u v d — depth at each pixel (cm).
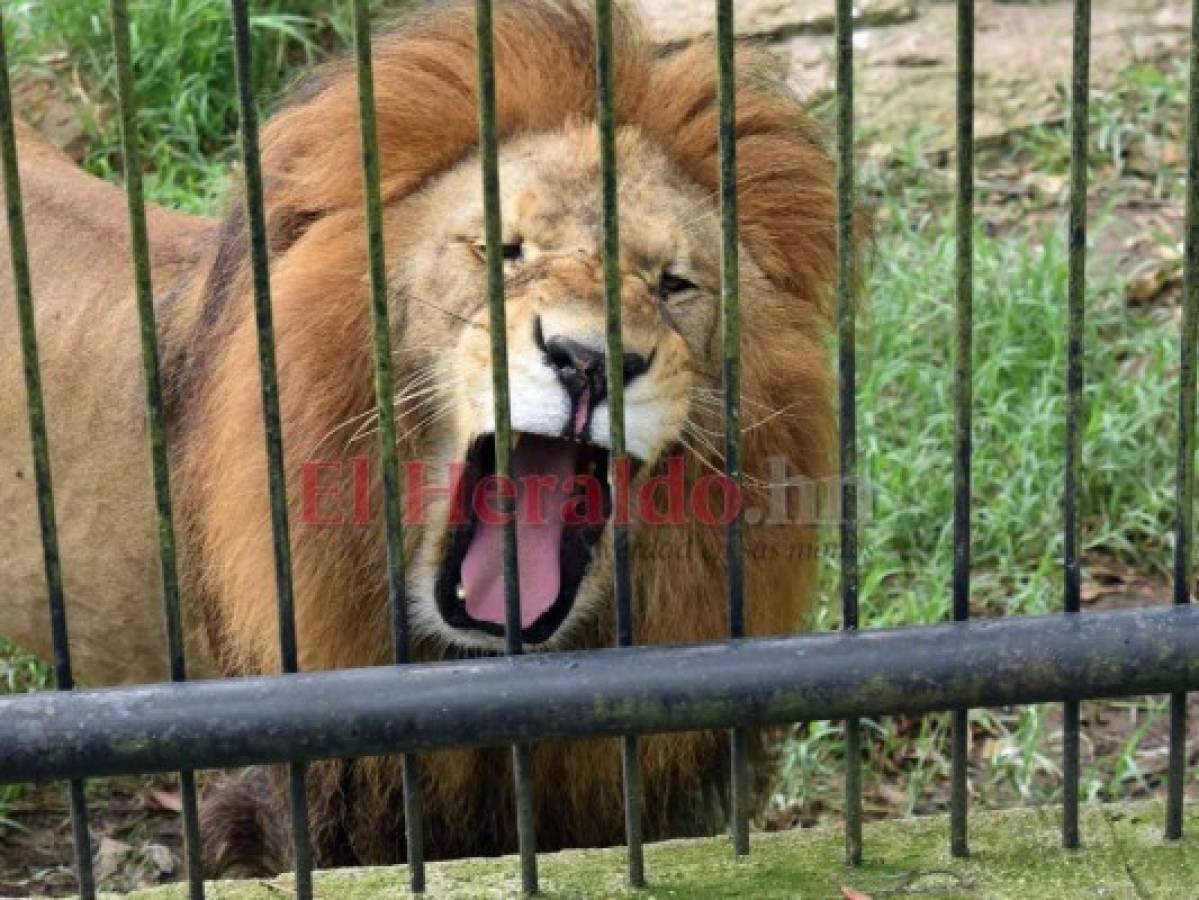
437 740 509
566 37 683
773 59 727
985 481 1128
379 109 669
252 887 551
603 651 521
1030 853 556
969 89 499
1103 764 945
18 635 902
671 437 625
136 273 490
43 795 948
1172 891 535
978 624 529
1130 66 1514
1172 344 1223
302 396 655
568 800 715
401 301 653
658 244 642
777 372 681
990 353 1215
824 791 943
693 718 516
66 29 1452
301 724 503
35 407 495
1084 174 508
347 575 670
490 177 489
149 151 1411
